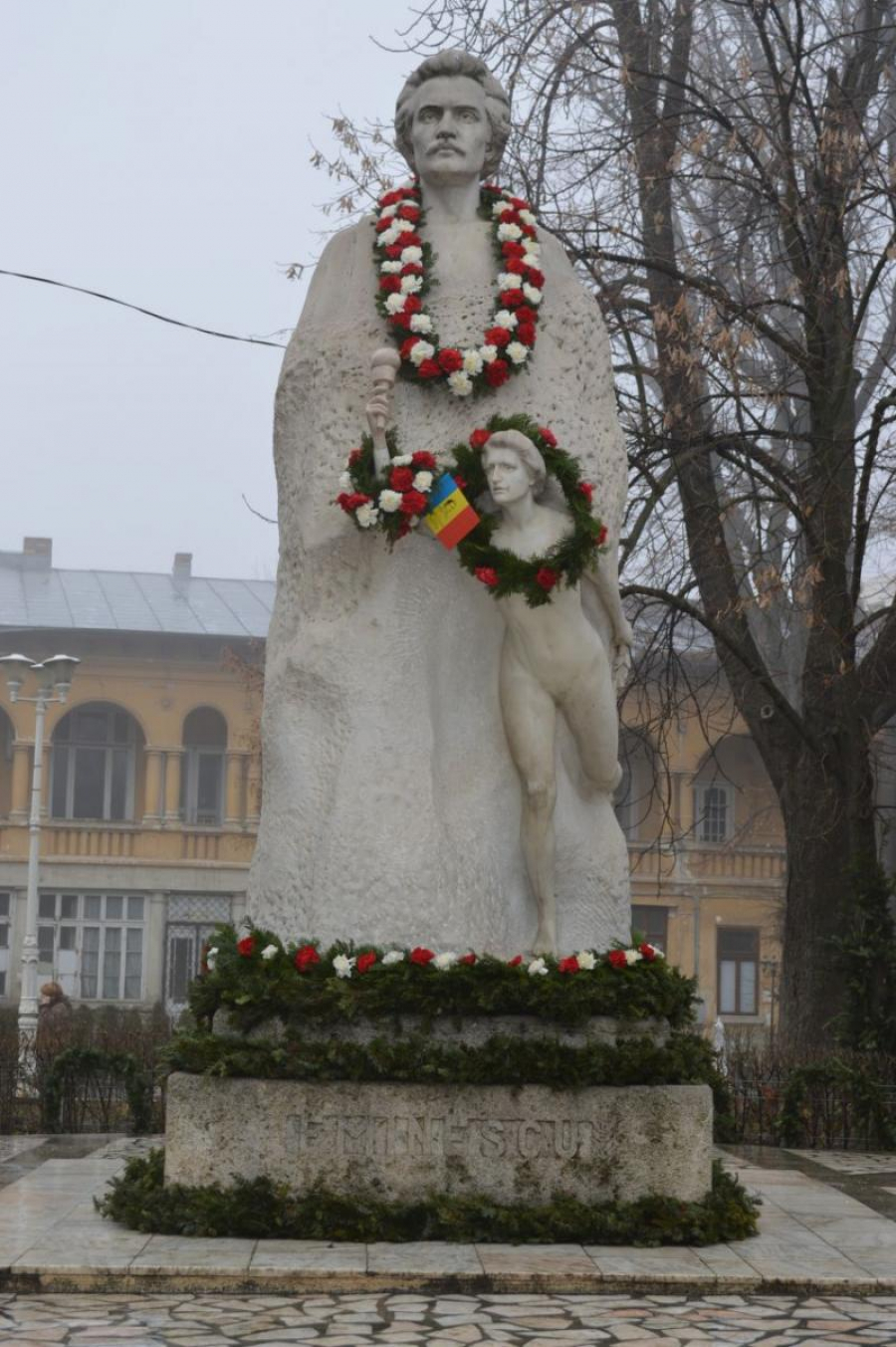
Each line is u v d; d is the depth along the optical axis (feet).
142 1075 41.16
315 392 28.86
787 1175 32.78
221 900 144.56
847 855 57.82
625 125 58.13
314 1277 21.24
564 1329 19.25
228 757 145.07
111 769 145.79
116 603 147.64
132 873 143.23
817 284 54.95
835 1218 26.27
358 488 27.45
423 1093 24.13
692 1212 23.68
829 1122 42.22
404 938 26.45
